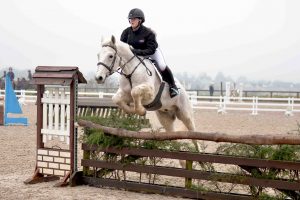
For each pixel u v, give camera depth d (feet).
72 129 22.38
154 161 20.89
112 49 22.13
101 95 72.33
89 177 22.39
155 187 20.62
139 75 22.74
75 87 22.31
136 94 21.86
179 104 25.61
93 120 22.58
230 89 101.76
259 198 18.16
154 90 23.43
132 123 22.11
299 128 24.66
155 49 23.59
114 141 21.35
